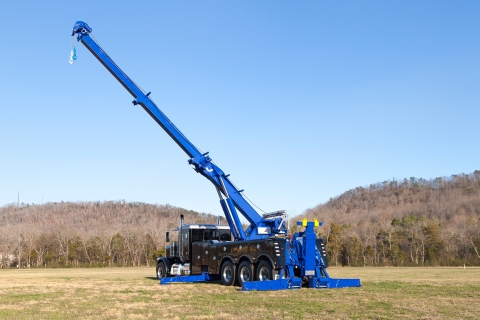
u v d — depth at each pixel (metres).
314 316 10.81
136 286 19.86
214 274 21.38
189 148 21.72
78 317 10.96
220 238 23.47
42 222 123.38
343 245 74.62
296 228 21.00
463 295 15.12
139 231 83.50
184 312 11.66
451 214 116.62
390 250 73.25
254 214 21.44
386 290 16.81
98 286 20.08
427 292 16.09
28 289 18.77
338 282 17.97
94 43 22.17
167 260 24.80
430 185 157.25
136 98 21.81
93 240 80.06
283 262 17.27
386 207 142.00
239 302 13.56
